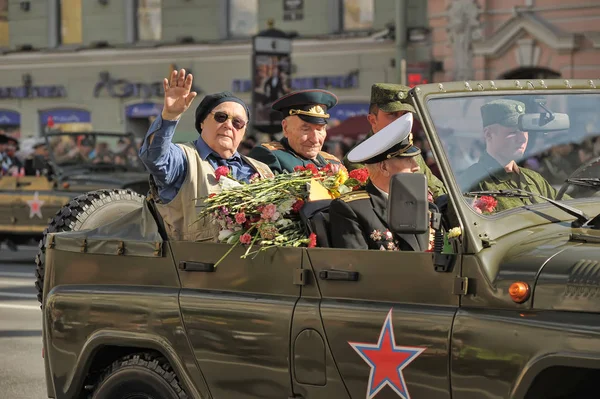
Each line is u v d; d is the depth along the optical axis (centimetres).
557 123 583
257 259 582
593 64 2789
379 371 527
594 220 527
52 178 2019
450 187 531
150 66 3528
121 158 2120
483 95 569
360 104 3188
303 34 3269
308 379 554
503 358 484
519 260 498
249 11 3381
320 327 548
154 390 625
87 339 645
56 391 666
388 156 584
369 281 538
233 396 586
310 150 838
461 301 508
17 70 3759
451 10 2958
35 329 1271
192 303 600
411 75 2389
